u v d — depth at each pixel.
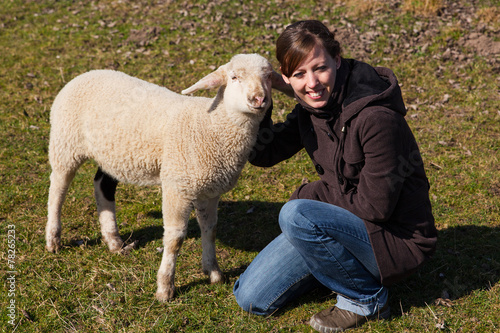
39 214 4.27
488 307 3.13
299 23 2.71
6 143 5.30
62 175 3.71
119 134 3.36
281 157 3.44
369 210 2.73
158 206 4.46
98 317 3.15
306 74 2.71
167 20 8.04
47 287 3.40
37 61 7.02
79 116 3.53
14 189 4.59
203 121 3.12
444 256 3.63
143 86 3.53
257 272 3.05
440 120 5.74
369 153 2.66
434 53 7.16
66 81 6.55
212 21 7.95
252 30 7.76
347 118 2.70
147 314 3.18
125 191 4.67
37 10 8.51
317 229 2.74
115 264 3.68
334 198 2.99
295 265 3.03
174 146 3.15
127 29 7.85
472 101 6.10
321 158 3.01
